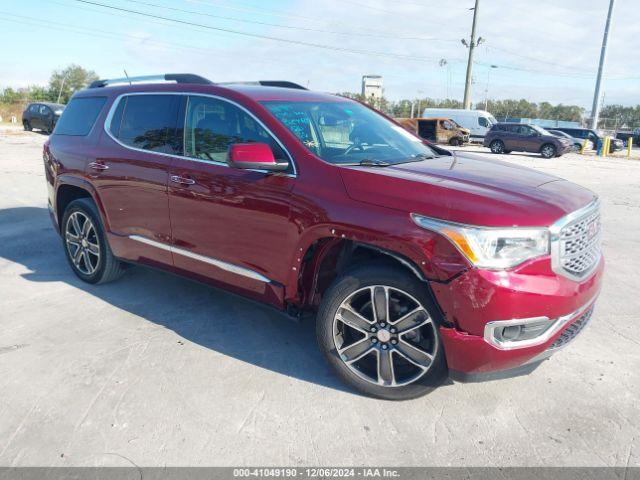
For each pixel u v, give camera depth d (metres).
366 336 3.10
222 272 3.72
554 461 2.63
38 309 4.39
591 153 32.06
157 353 3.66
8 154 16.11
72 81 66.00
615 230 7.64
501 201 2.77
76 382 3.29
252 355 3.66
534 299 2.66
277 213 3.28
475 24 40.72
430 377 2.96
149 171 4.04
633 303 4.65
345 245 3.29
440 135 32.97
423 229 2.75
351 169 3.11
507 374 2.88
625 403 3.11
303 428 2.88
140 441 2.76
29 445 2.72
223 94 3.76
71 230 4.99
